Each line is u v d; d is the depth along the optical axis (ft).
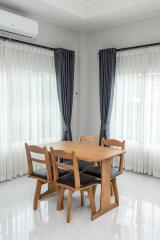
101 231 8.43
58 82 15.31
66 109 15.96
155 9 12.96
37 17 14.23
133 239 7.97
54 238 8.00
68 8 13.26
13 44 12.89
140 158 14.60
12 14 12.07
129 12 13.41
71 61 16.19
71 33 16.70
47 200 10.94
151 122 13.96
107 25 15.64
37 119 14.39
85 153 9.96
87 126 17.72
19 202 10.66
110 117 15.84
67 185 9.02
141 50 14.20
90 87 17.51
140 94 14.40
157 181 13.44
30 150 9.98
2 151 12.84
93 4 13.80
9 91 12.83
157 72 13.62
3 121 12.75
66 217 9.37
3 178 12.98
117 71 15.48
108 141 12.05
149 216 9.53
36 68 14.21
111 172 10.37
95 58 17.06
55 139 15.69
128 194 11.61
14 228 8.60
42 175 9.87
